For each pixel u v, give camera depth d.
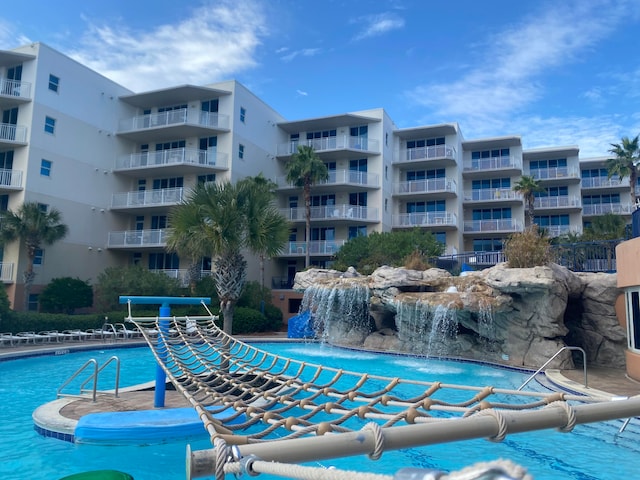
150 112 37.84
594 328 16.98
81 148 33.12
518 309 17.02
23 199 29.03
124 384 13.30
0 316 20.69
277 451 1.73
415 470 1.04
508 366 16.38
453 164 41.44
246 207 17.58
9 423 8.83
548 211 44.59
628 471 6.95
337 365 17.67
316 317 24.44
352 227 39.97
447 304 17.47
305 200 36.34
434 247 31.58
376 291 20.73
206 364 7.89
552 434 8.70
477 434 1.91
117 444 7.34
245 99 37.12
